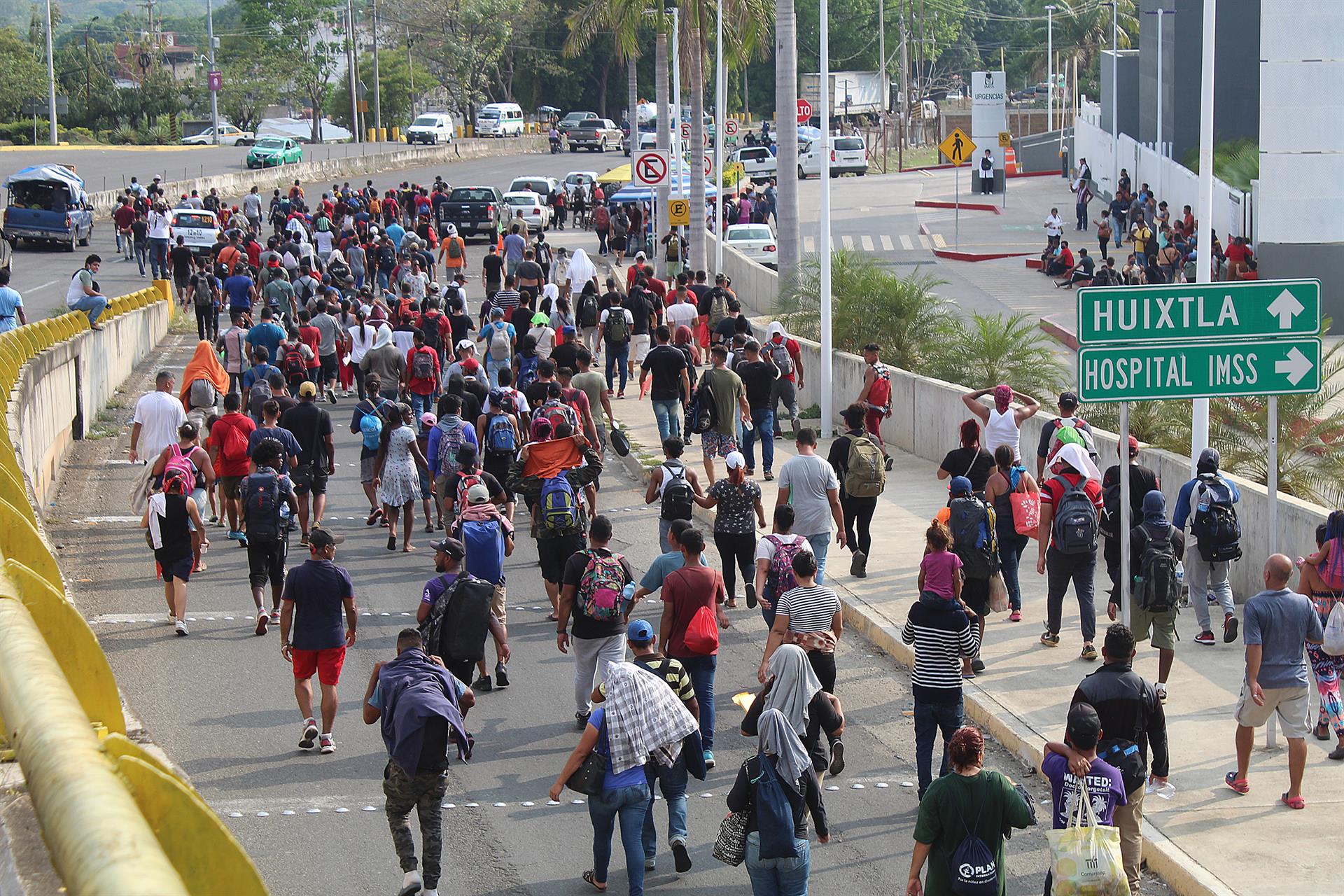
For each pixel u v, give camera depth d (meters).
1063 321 41.16
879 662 15.97
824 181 27.50
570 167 106.31
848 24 158.00
